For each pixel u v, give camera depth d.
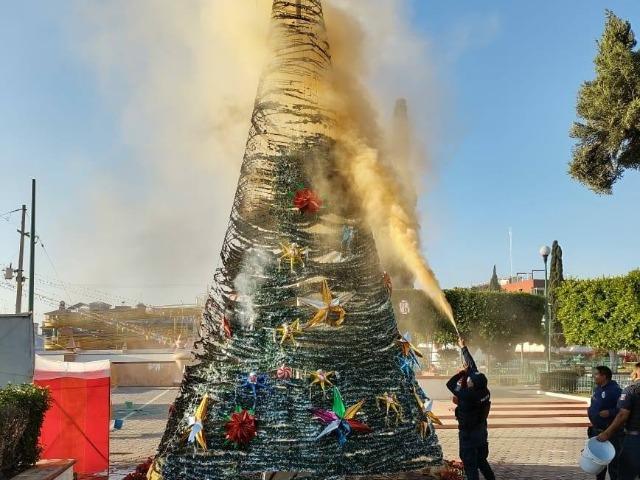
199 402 8.10
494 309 31.39
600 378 9.88
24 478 8.24
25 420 8.62
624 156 25.61
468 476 9.03
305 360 7.98
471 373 9.23
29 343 10.03
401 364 8.70
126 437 16.88
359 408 7.93
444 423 18.73
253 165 8.84
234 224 8.78
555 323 35.56
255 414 7.81
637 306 24.38
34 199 29.67
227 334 8.29
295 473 8.11
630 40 25.33
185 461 7.88
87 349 42.12
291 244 8.38
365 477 7.87
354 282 8.47
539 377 30.20
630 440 7.91
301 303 8.22
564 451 14.34
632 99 24.84
